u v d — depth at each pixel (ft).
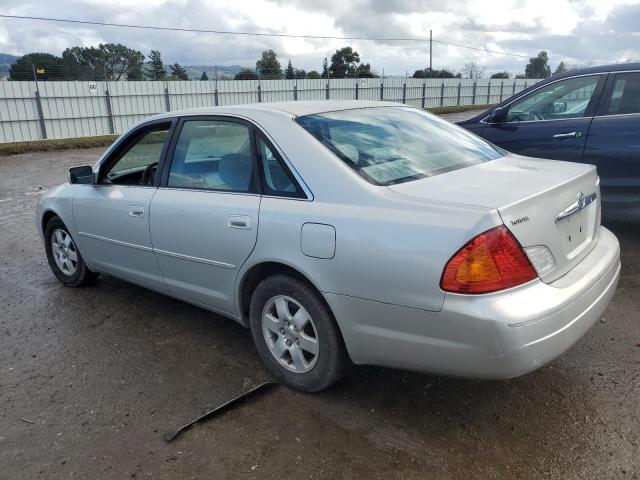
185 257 11.52
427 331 8.01
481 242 7.55
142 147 13.21
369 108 11.92
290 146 9.87
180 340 12.51
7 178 43.09
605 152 17.30
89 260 14.83
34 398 10.34
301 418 9.40
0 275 17.61
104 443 8.94
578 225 9.36
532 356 7.66
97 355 11.94
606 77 17.54
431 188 8.80
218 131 11.14
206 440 8.92
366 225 8.45
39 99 82.38
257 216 9.87
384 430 9.00
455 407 9.52
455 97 152.66
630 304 13.29
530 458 8.20
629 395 9.61
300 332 9.80
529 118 19.21
